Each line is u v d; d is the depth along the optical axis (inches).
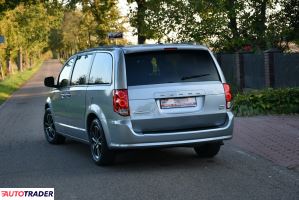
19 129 557.6
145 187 276.5
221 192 261.0
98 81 338.0
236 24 994.7
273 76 764.0
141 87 309.6
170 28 1002.7
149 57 318.0
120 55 315.6
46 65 3978.8
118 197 259.1
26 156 385.1
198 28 965.2
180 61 321.4
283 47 938.7
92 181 294.5
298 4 927.7
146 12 1022.4
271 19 965.2
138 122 307.3
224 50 1005.8
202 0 945.5
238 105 583.8
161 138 307.6
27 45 2610.7
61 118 407.8
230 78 944.3
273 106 565.0
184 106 314.3
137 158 359.3
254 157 347.3
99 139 333.7
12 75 2037.4
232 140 415.8
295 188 264.7
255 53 832.9
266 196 251.0
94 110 332.8
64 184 290.2
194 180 288.4
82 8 1560.0
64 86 402.9
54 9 1593.3
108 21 1535.4
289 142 390.9
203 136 316.2
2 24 1733.5
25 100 1039.6
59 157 374.6
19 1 1461.6
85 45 1827.0
